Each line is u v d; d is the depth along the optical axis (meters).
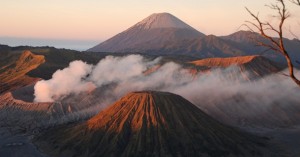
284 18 12.72
